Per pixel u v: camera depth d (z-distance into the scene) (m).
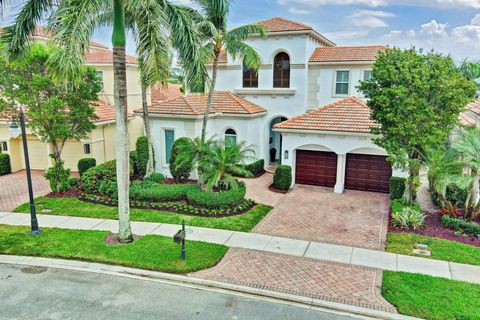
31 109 16.64
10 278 10.40
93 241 12.56
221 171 16.69
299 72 22.83
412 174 15.11
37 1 11.39
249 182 20.91
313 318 8.59
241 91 24.16
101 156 23.48
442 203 14.85
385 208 16.34
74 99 17.38
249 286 9.91
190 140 17.73
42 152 23.97
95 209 15.91
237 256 11.62
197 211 15.44
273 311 8.86
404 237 12.96
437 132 13.33
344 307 8.95
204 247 12.08
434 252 11.75
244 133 21.72
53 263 11.23
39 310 8.84
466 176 13.31
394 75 13.76
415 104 13.45
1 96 16.84
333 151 18.83
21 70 16.50
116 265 11.04
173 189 16.81
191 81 12.42
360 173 19.08
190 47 11.80
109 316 8.60
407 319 8.47
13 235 13.12
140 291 9.73
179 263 11.00
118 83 11.52
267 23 23.89
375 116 14.93
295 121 19.58
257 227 14.10
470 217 13.88
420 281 9.94
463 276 10.26
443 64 13.49
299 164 20.20
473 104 23.02
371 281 10.08
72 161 23.20
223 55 25.17
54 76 10.59
